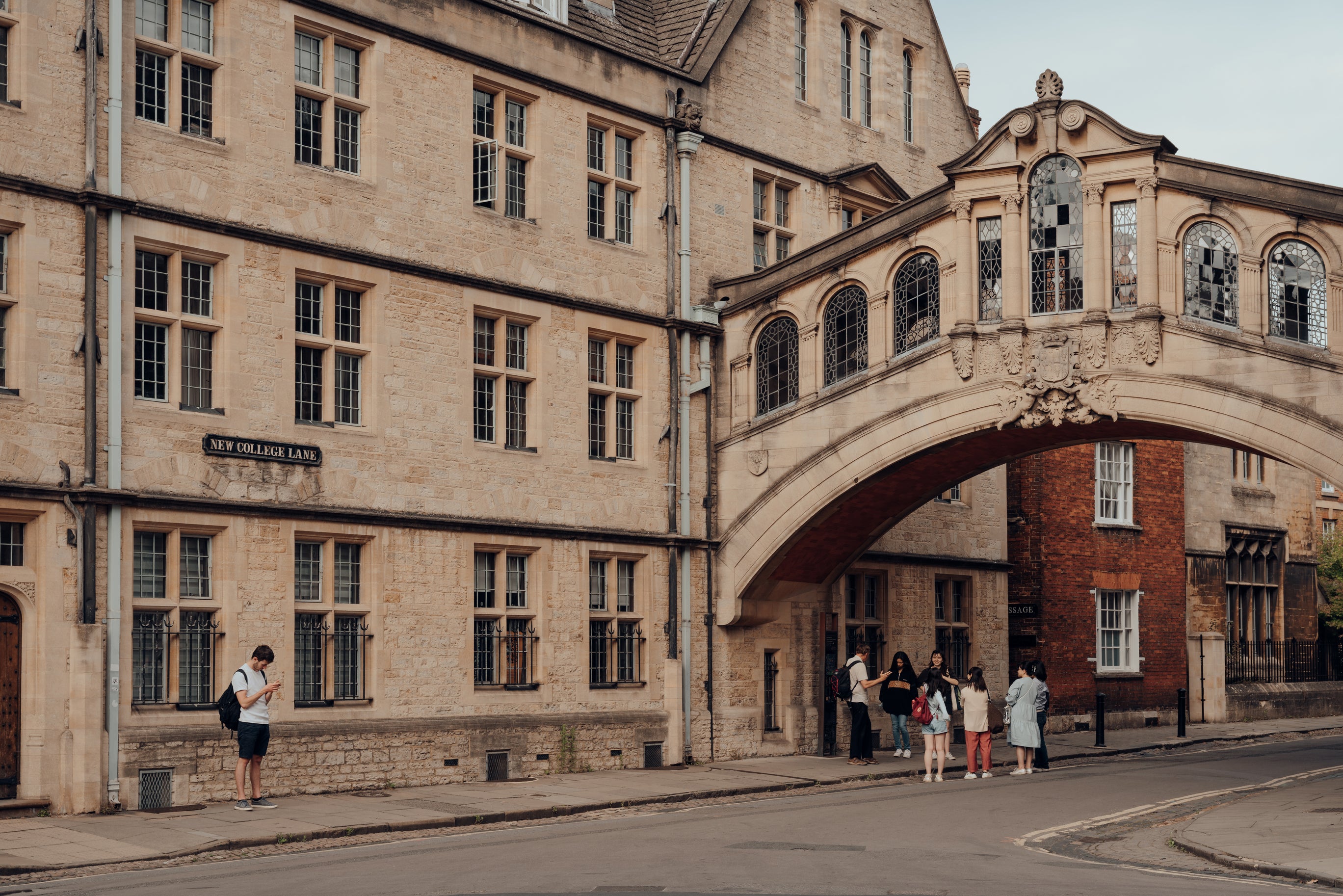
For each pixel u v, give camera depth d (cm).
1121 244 2042
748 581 2314
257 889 1095
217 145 1745
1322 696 3719
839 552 2456
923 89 2889
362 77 1927
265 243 1784
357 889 1078
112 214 1634
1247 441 1938
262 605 1750
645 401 2277
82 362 1602
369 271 1892
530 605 2081
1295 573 3781
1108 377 2023
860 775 2145
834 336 2273
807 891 1053
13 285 1566
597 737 2133
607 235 2248
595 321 2195
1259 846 1383
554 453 2119
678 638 2273
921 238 2175
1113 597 3231
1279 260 1944
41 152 1580
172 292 1706
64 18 1611
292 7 1834
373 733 1842
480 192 2073
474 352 2030
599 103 2216
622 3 2494
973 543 2867
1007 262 2091
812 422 2269
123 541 1622
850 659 2362
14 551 1558
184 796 1648
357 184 1892
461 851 1327
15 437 1544
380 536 1875
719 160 2416
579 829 1516
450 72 2016
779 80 2550
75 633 1565
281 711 1756
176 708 1658
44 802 1537
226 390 1738
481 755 1966
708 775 2100
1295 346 1919
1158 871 1250
